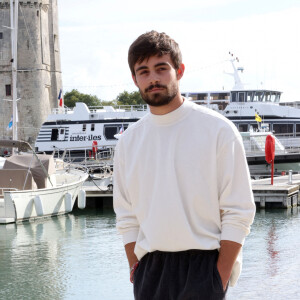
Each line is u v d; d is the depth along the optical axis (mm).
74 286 11461
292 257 13109
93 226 19641
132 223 3551
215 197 3270
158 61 3240
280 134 40969
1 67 72375
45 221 20625
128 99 116000
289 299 9102
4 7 71938
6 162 21641
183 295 3223
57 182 26094
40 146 44688
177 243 3258
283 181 28641
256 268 11773
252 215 3264
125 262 13641
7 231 18500
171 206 3250
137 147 3422
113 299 10352
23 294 10969
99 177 29531
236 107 42969
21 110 72438
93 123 43875
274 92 44531
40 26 73125
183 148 3270
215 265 3242
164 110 3312
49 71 76312
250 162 35844
